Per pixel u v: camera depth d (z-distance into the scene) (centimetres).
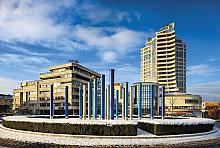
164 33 16488
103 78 3494
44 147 1995
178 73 16312
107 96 3506
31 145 2067
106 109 3606
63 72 10250
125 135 2497
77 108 10075
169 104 12144
